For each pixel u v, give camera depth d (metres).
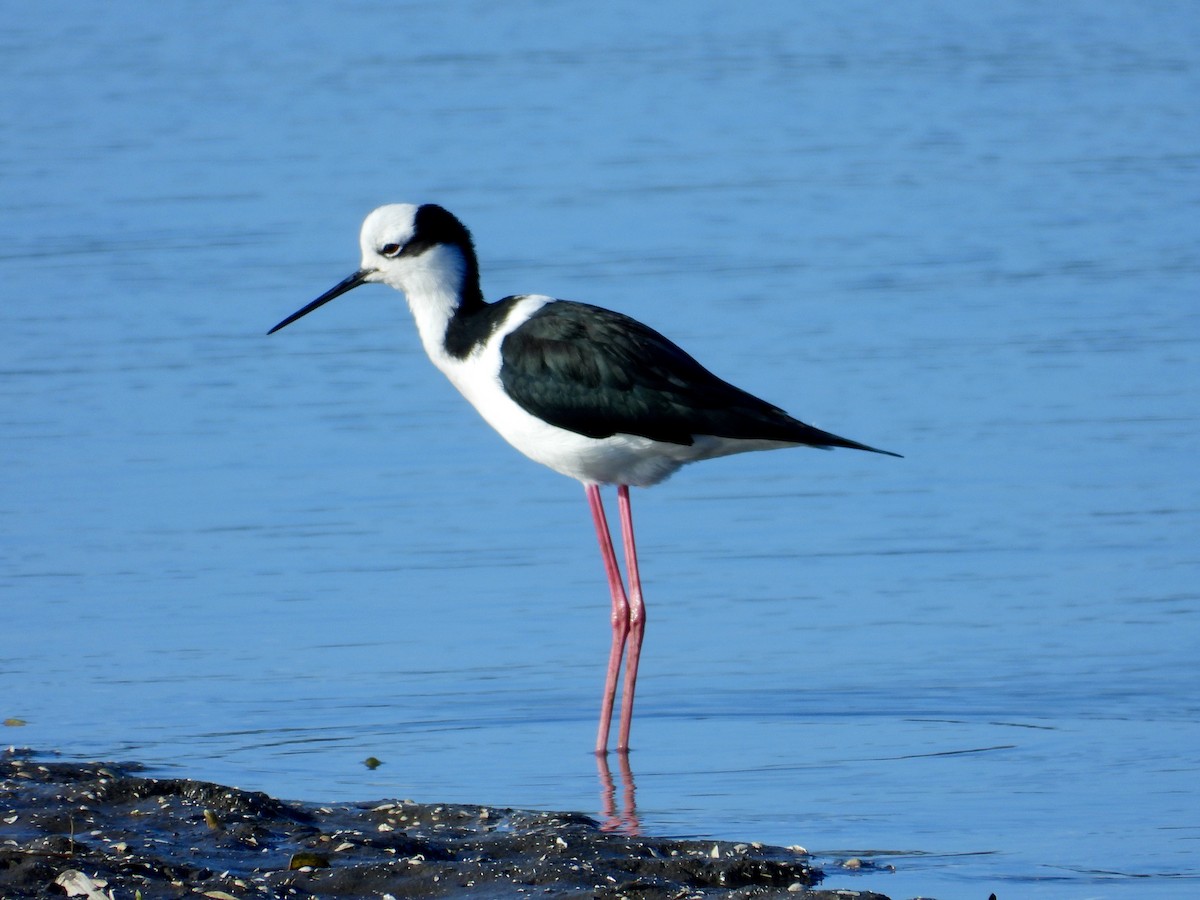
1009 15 32.22
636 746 10.16
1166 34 30.42
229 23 31.23
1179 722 10.27
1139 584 12.42
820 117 25.52
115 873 7.98
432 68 28.09
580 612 12.23
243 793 9.08
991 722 10.35
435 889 7.90
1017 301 18.34
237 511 13.95
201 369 16.97
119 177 22.50
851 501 14.27
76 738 10.20
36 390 16.38
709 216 21.14
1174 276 19.02
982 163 23.31
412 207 11.00
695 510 14.24
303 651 11.52
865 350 17.05
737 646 11.62
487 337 10.73
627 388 10.27
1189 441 15.03
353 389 16.69
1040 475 14.45
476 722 10.53
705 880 8.03
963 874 8.15
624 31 30.86
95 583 12.61
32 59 28.42
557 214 21.27
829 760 9.82
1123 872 8.16
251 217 21.00
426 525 13.75
